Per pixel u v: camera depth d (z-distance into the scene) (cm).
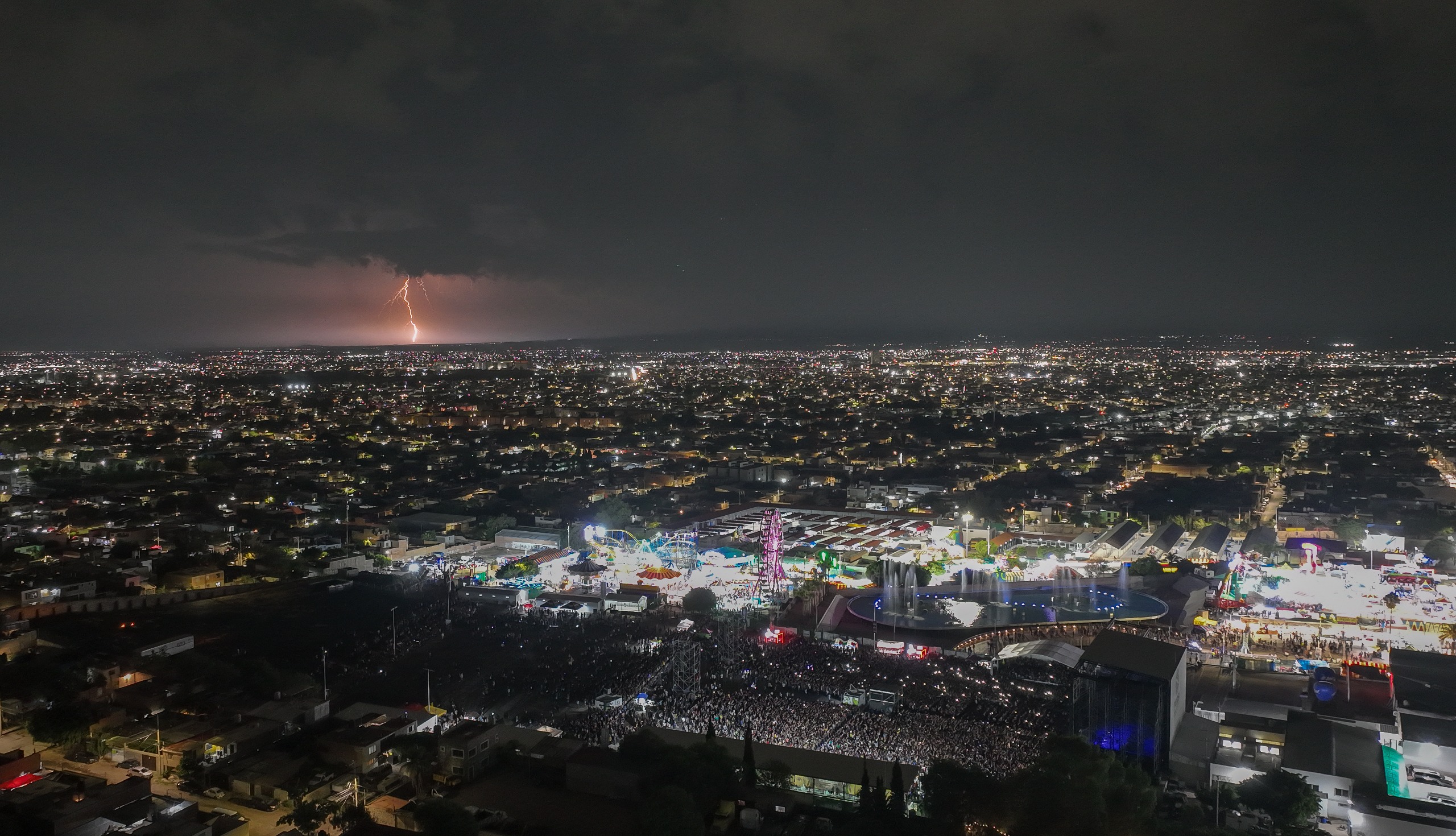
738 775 15400
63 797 14050
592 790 15012
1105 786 13725
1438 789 15438
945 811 13775
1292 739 16775
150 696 18412
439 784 15600
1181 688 18000
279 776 15412
